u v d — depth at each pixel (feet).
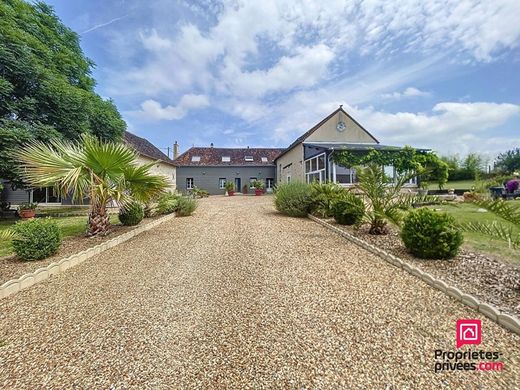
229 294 10.11
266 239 19.07
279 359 6.36
